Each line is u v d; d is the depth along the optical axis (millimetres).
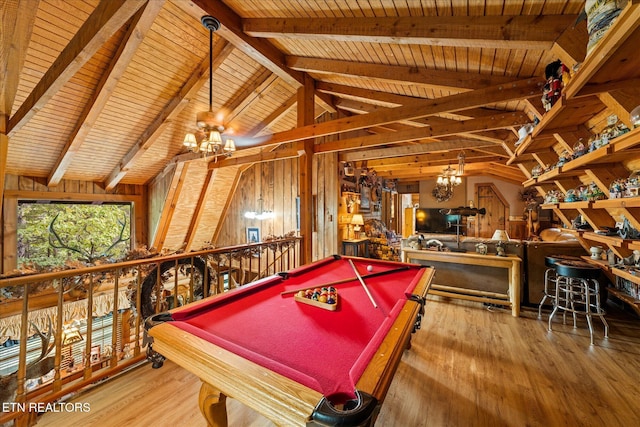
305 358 1047
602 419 1695
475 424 1664
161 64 3680
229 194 7375
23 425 1640
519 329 2998
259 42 3170
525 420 1691
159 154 5664
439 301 3957
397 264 2730
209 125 2893
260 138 4441
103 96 3574
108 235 6516
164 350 1142
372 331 1293
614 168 2152
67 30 2893
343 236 6367
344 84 4230
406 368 2248
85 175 5586
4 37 1678
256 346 1141
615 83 1491
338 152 6062
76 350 4230
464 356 2432
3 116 2467
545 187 3736
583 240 3221
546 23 1646
